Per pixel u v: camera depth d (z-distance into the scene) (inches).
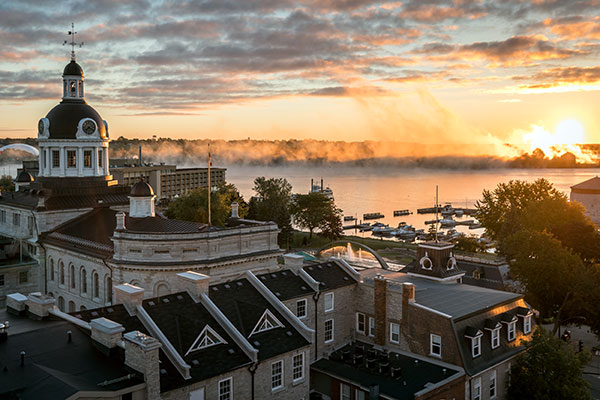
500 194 5644.7
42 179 3814.0
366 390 1961.1
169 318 1795.0
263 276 2273.6
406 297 2233.0
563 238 4192.9
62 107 3897.6
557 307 3147.1
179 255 2817.4
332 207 7347.4
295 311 2223.2
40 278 3474.4
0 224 4010.8
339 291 2399.1
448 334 2081.7
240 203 6284.5
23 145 4667.8
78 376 1413.6
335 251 3459.6
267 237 3137.3
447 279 2650.1
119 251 2851.9
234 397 1713.8
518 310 2390.5
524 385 2130.9
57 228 3543.3
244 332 1868.8
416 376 2021.4
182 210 5098.4
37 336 1630.2
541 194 5408.5
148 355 1430.9
